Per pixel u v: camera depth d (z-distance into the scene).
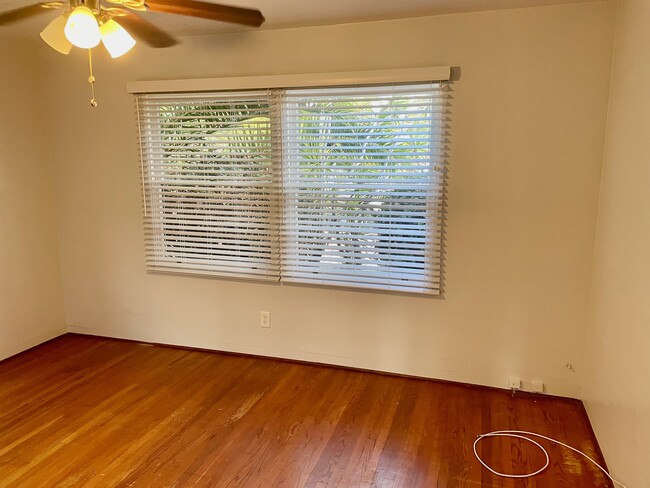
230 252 3.31
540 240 2.72
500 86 2.65
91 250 3.71
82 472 2.16
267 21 2.79
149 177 3.41
